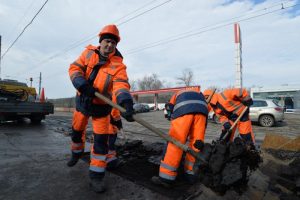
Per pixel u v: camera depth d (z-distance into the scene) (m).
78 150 3.16
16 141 5.69
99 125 2.72
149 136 7.28
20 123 10.23
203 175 2.30
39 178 2.99
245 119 4.22
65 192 2.59
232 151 2.21
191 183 2.89
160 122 13.45
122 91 2.54
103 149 2.71
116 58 2.82
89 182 2.87
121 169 3.40
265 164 3.35
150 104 35.53
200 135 2.92
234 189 2.35
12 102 8.89
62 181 2.90
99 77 2.71
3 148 4.79
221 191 2.26
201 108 2.92
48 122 11.12
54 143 5.49
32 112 9.43
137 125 11.18
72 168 3.39
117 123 3.50
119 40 2.81
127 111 2.44
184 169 3.14
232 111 4.30
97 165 2.66
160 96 37.03
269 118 11.50
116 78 2.67
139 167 3.50
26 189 2.66
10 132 7.30
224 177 2.16
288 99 25.31
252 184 2.70
